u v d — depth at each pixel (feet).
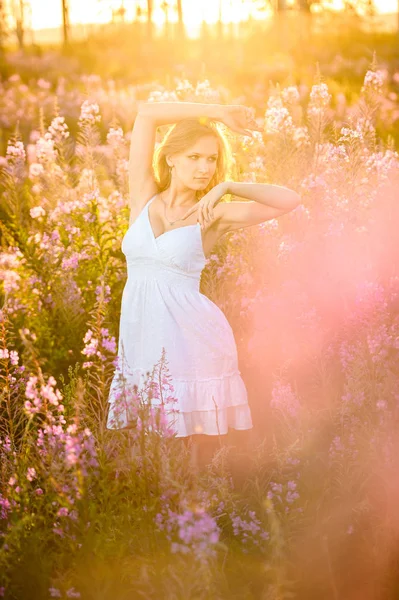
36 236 16.29
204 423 10.27
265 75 67.21
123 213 16.98
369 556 9.03
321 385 11.27
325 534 8.66
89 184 18.28
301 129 16.06
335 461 9.48
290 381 12.28
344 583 8.73
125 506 8.41
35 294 15.71
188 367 10.21
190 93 18.52
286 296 12.41
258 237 13.70
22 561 7.94
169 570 7.43
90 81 66.90
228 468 9.77
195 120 10.53
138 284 10.52
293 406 10.28
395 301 11.22
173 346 10.19
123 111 43.60
